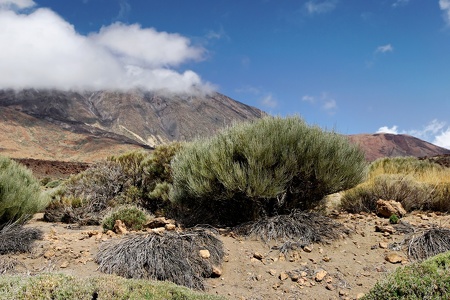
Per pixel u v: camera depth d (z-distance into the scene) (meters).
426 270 3.84
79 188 11.76
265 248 6.23
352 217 8.06
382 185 9.20
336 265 5.64
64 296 3.56
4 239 5.89
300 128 7.84
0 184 7.29
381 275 5.31
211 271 5.39
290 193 7.74
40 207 8.41
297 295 4.89
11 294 3.50
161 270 5.04
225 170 7.29
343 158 7.70
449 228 6.66
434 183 9.50
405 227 6.86
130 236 5.89
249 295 4.89
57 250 5.89
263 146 7.23
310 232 6.50
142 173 11.83
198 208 8.20
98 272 5.15
